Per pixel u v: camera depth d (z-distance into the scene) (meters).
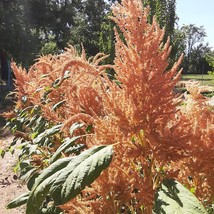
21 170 3.46
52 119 2.93
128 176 1.88
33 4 31.44
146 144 1.80
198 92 2.44
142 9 1.77
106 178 1.88
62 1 33.97
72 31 36.25
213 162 1.89
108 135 1.81
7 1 26.92
